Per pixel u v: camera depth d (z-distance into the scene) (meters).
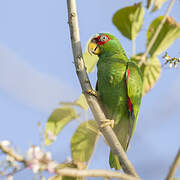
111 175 4.61
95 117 6.96
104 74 9.36
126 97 9.27
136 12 8.67
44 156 4.21
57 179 6.05
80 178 5.94
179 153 4.92
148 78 9.12
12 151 3.95
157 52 8.81
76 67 7.08
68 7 6.96
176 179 5.23
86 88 7.00
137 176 6.13
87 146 6.59
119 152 6.63
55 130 6.28
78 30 7.01
